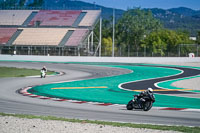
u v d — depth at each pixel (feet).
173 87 180.75
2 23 522.47
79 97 139.33
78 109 107.96
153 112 104.94
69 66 315.58
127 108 109.91
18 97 134.82
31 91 155.43
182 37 622.54
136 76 240.12
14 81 195.72
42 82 194.59
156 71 281.13
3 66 308.60
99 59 375.25
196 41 644.69
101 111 104.94
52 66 313.53
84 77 228.43
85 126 76.69
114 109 109.91
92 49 452.35
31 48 440.86
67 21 503.61
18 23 518.37
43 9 566.77
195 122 89.15
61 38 453.58
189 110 110.01
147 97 107.96
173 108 113.91
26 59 382.01
